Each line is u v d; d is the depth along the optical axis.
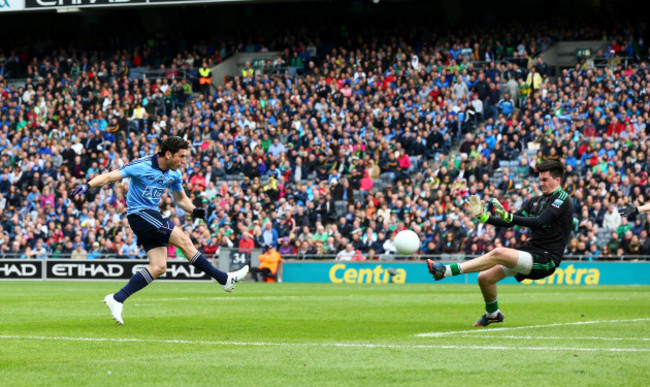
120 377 15.68
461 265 24.66
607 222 62.91
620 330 24.05
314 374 15.99
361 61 85.88
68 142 83.88
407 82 81.50
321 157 75.69
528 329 24.38
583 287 55.62
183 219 73.44
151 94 89.44
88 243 73.50
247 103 84.62
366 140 76.75
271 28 95.88
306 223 70.00
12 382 15.17
